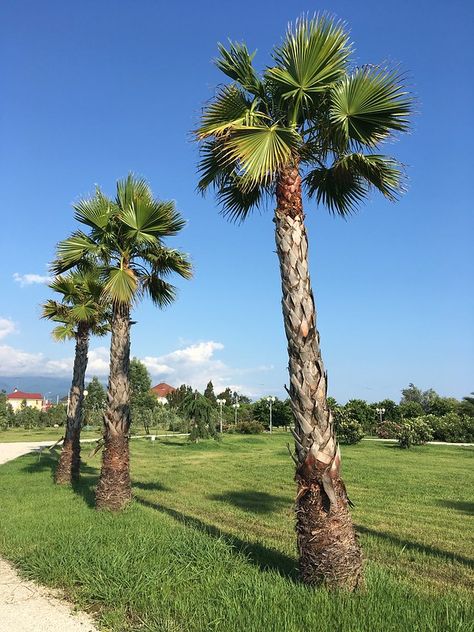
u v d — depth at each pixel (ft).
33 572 21.59
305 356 18.86
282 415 200.64
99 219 38.24
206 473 65.05
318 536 17.89
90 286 51.21
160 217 37.68
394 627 14.19
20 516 33.40
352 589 17.37
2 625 16.60
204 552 21.97
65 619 17.12
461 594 19.45
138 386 223.10
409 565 24.13
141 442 128.36
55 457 92.22
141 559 21.50
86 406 225.35
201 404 122.31
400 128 21.57
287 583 18.29
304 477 18.39
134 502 36.88
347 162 22.74
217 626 15.07
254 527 32.55
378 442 131.95
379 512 38.09
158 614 16.61
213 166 25.21
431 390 273.33
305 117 23.27
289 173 20.45
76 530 27.86
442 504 41.65
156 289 42.52
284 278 19.65
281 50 21.01
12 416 242.99
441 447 112.68
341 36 20.35
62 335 55.62
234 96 21.70
